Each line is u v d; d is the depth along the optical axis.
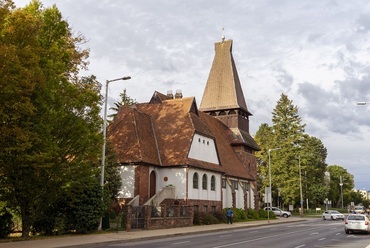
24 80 20.03
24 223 25.78
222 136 61.91
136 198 38.88
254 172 66.12
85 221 28.08
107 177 36.19
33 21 21.81
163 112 48.94
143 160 40.34
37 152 23.06
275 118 92.31
